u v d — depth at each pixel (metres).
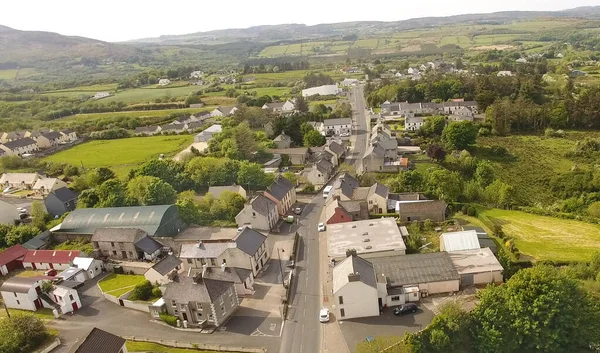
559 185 153.25
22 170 184.75
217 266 95.81
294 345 73.00
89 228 114.19
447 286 82.31
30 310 89.12
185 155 171.88
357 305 77.94
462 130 188.38
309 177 152.38
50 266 103.62
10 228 116.75
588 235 103.88
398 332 73.31
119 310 87.00
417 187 132.38
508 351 68.56
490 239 97.12
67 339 78.75
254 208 114.56
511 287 72.25
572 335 69.38
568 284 72.12
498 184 134.38
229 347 73.06
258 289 90.56
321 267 96.56
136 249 103.56
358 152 191.12
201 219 122.12
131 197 127.31
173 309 81.50
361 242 98.69
